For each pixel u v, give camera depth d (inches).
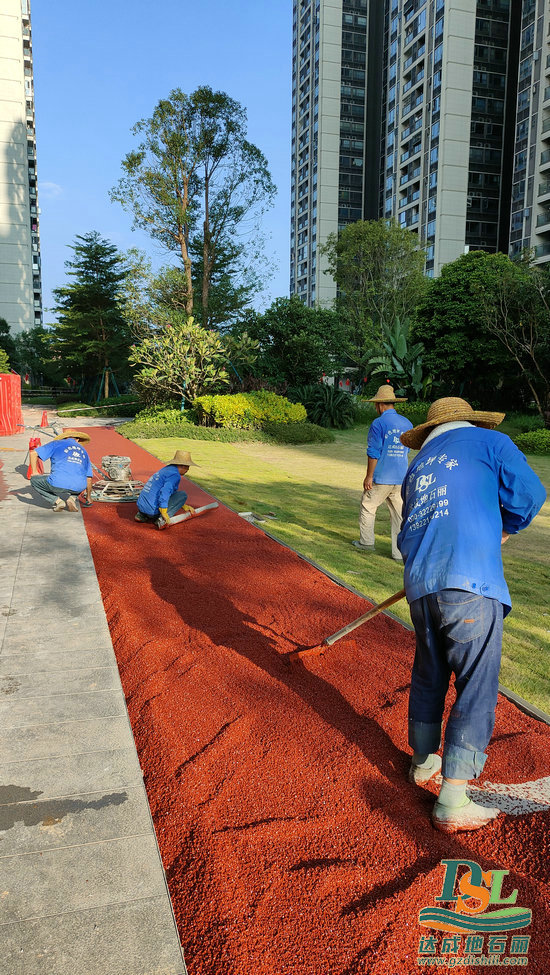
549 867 87.0
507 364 1053.2
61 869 82.4
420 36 2377.0
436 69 2266.2
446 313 1078.4
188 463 285.0
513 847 90.8
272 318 1008.2
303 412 820.0
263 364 971.9
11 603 180.5
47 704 124.8
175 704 126.6
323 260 2876.5
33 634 159.0
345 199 2896.2
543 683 145.6
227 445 681.6
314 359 999.0
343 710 126.6
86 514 303.1
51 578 203.6
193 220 1016.9
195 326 813.9
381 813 96.7
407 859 87.0
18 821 91.3
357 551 264.7
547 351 983.0
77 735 114.0
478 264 1091.3
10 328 2893.7
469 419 110.3
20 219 2881.4
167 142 962.1
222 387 857.5
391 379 1095.6
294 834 91.2
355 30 2797.7
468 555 92.2
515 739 118.9
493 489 97.2
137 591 193.8
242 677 138.5
